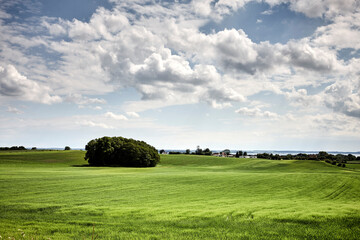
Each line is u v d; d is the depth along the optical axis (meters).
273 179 41.41
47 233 10.26
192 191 26.17
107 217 13.16
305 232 10.39
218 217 12.77
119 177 40.44
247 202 18.36
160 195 22.83
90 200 19.39
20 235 9.78
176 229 10.89
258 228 10.91
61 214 13.96
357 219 11.96
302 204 17.09
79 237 9.71
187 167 86.56
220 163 102.25
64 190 25.38
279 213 13.45
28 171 50.47
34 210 15.12
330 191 29.94
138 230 10.73
